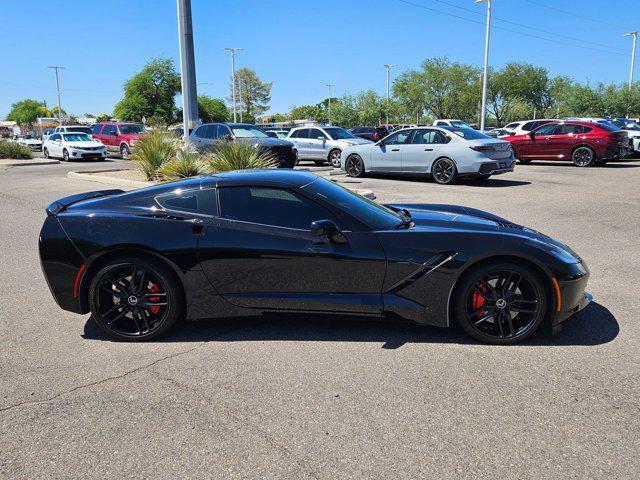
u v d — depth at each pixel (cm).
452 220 426
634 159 2050
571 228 785
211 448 266
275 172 436
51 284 404
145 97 4597
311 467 250
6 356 381
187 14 1627
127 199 415
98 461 258
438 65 5503
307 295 390
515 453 257
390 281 383
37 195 1198
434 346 383
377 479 240
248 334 413
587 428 277
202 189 409
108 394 323
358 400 310
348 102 6141
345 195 425
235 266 391
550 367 346
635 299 476
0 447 271
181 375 347
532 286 372
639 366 346
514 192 1143
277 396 316
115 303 409
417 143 1320
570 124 1762
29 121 10050
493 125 6181
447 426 281
